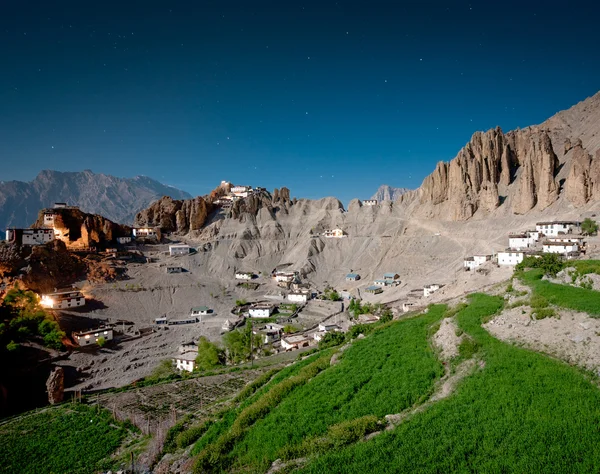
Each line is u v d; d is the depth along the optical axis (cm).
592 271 5712
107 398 7938
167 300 17512
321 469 2691
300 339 11638
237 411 5038
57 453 5569
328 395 4197
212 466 3506
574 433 2545
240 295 19375
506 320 4775
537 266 6988
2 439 6159
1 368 9456
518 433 2662
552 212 17875
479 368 3812
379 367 4731
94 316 14688
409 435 2875
